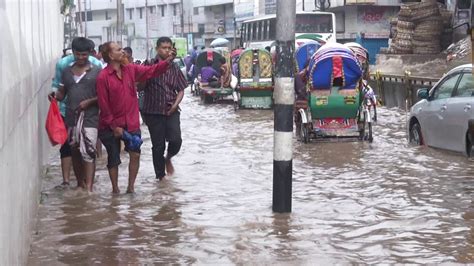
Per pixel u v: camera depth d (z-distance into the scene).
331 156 12.44
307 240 6.77
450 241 6.68
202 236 6.96
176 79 9.90
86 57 9.02
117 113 8.84
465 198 8.57
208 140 15.14
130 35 89.94
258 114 21.84
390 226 7.28
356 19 46.66
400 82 22.61
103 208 8.25
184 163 11.66
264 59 23.33
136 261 6.13
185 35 81.88
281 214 7.85
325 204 8.38
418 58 32.75
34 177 7.46
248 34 41.72
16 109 5.26
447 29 34.31
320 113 14.25
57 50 17.77
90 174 9.14
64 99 9.33
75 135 8.98
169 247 6.56
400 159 11.83
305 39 30.52
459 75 12.02
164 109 9.82
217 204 8.41
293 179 10.11
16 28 5.46
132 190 9.14
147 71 9.29
